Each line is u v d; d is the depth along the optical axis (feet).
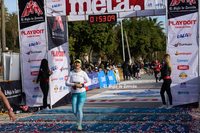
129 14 34.32
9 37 147.95
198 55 25.95
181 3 26.14
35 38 29.07
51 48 29.55
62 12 29.60
